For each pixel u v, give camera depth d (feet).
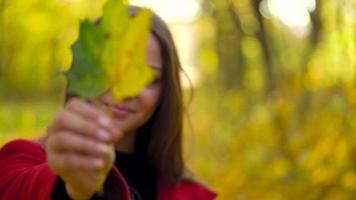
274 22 32.37
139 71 3.32
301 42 28.40
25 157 7.20
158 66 7.95
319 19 24.08
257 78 30.58
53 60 48.55
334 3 23.35
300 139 20.77
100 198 4.81
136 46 3.31
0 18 46.19
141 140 8.86
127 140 8.69
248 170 21.49
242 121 24.64
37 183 5.80
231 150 22.27
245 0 33.88
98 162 3.45
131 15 3.43
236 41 36.04
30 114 37.42
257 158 21.58
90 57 3.33
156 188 8.90
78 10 44.34
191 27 42.98
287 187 20.67
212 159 23.17
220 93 36.94
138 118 7.10
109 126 3.42
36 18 46.57
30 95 52.95
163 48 8.05
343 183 20.02
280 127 21.40
